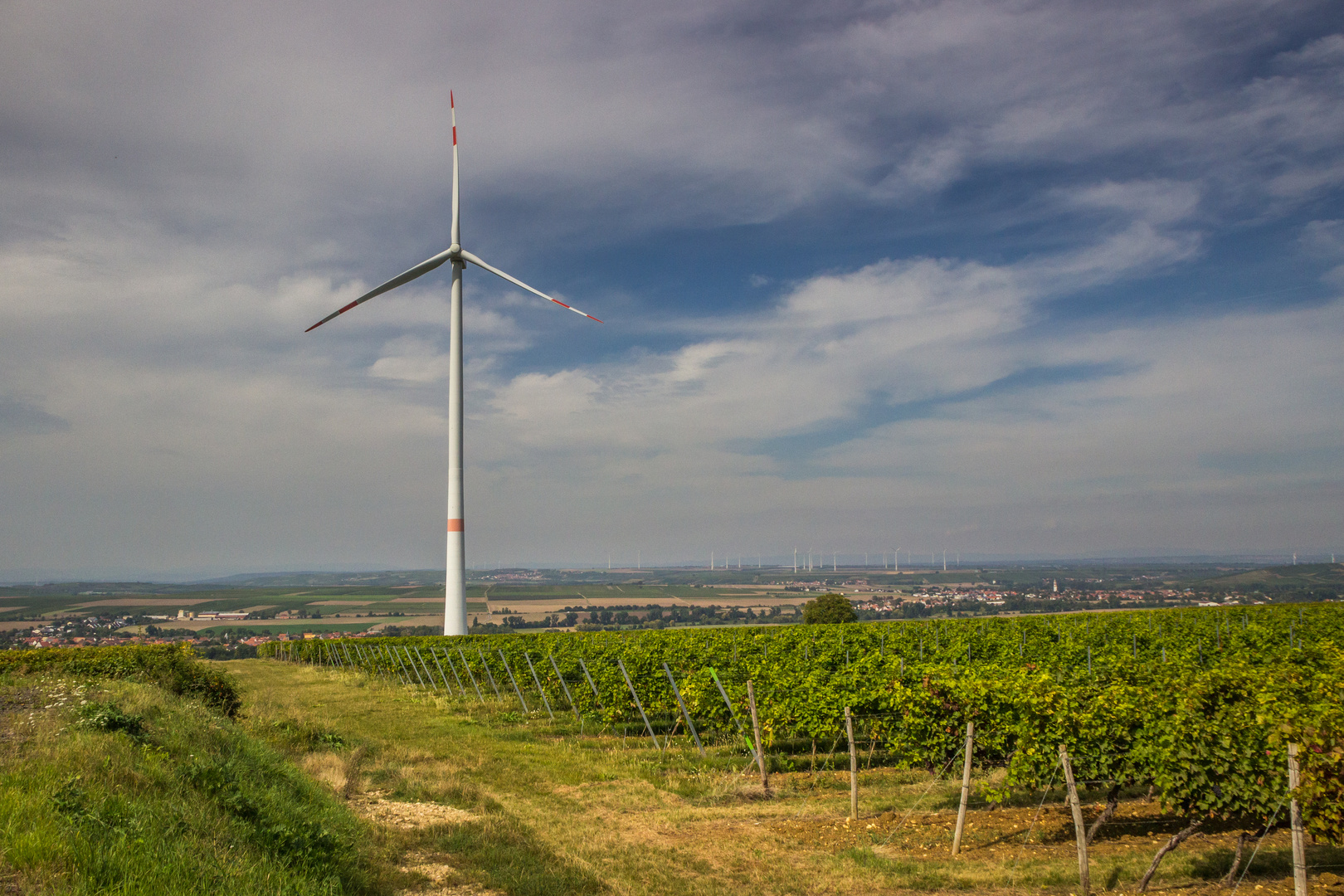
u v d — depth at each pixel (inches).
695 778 692.7
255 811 421.4
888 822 539.8
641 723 1031.0
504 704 1203.9
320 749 746.2
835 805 589.6
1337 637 1186.0
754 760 764.0
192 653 1114.1
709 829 537.3
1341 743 349.4
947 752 597.3
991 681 583.2
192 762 461.4
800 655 1211.2
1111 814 481.1
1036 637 1321.4
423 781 647.8
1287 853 427.8
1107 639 1302.9
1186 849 450.0
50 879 276.8
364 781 641.6
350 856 413.1
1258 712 403.2
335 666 2134.6
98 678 855.1
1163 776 422.0
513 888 410.6
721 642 1473.9
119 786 385.1
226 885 313.6
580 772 713.6
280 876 339.9
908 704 614.9
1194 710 457.7
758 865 460.4
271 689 1473.9
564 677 1190.3
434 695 1318.9
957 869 435.8
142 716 567.8
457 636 1905.8
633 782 677.3
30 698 606.9
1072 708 490.9
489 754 802.2
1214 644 1172.5
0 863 283.0
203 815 382.3
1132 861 431.5
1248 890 378.0
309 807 482.0
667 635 1729.8
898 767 709.3
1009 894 399.2
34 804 330.6
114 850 307.4
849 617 3088.1
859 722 675.4
